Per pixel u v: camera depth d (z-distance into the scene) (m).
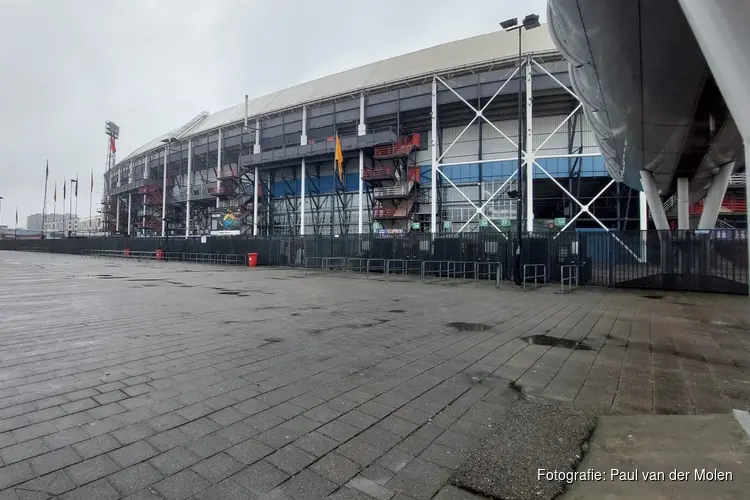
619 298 12.93
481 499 2.50
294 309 10.13
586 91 16.06
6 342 6.41
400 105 40.75
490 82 36.50
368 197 43.09
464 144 41.41
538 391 4.46
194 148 58.69
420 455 3.05
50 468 2.78
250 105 58.47
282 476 2.74
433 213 37.38
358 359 5.66
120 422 3.54
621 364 5.53
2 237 95.81
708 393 4.41
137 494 2.51
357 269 26.56
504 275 19.91
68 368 5.07
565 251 17.89
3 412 3.71
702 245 14.96
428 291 14.59
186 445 3.15
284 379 4.77
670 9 9.29
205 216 61.97
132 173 74.19
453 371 5.16
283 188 52.75
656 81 12.15
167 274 22.09
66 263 33.25
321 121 45.78
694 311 10.30
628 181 26.98
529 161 33.97
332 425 3.55
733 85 3.55
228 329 7.58
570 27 11.64
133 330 7.41
